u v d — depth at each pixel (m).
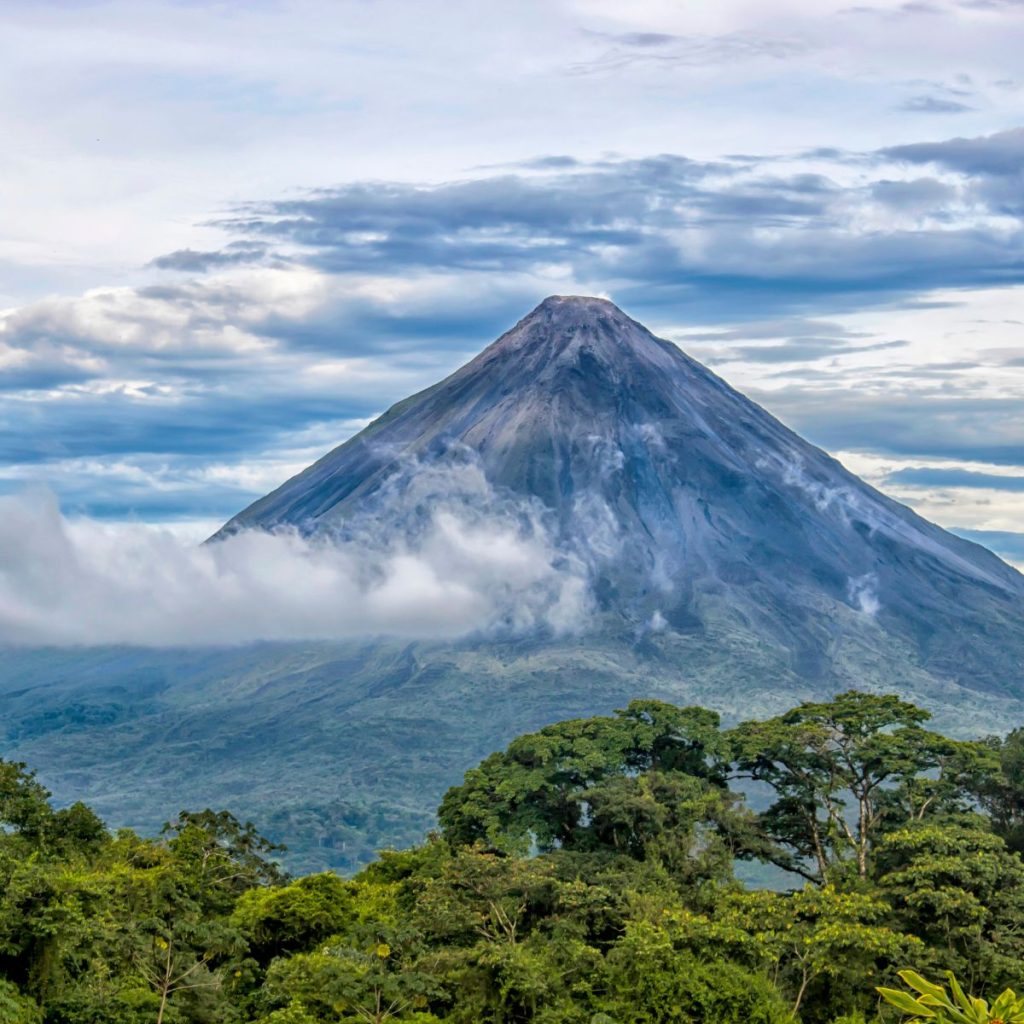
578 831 87.25
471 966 65.12
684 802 83.69
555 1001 63.88
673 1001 62.34
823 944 66.44
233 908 84.88
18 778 86.81
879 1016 65.31
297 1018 60.84
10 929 58.16
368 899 83.81
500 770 90.62
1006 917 69.50
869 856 84.62
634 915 69.81
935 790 87.69
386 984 62.12
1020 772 86.19
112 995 59.00
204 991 63.53
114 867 79.12
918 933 71.62
